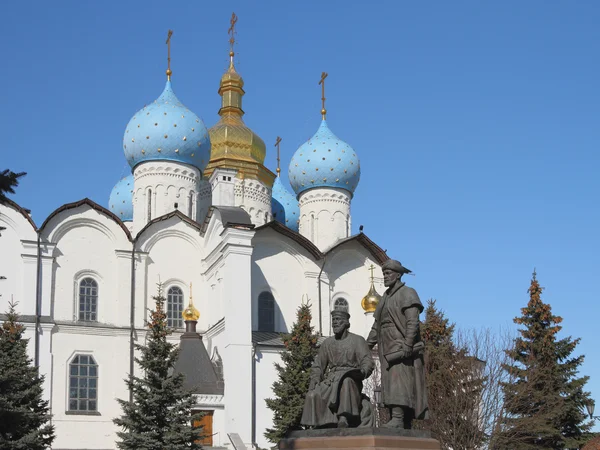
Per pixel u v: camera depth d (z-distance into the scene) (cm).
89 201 5728
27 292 5419
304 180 6781
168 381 4109
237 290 5334
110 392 5484
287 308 5881
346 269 6200
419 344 1572
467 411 4228
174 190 6300
